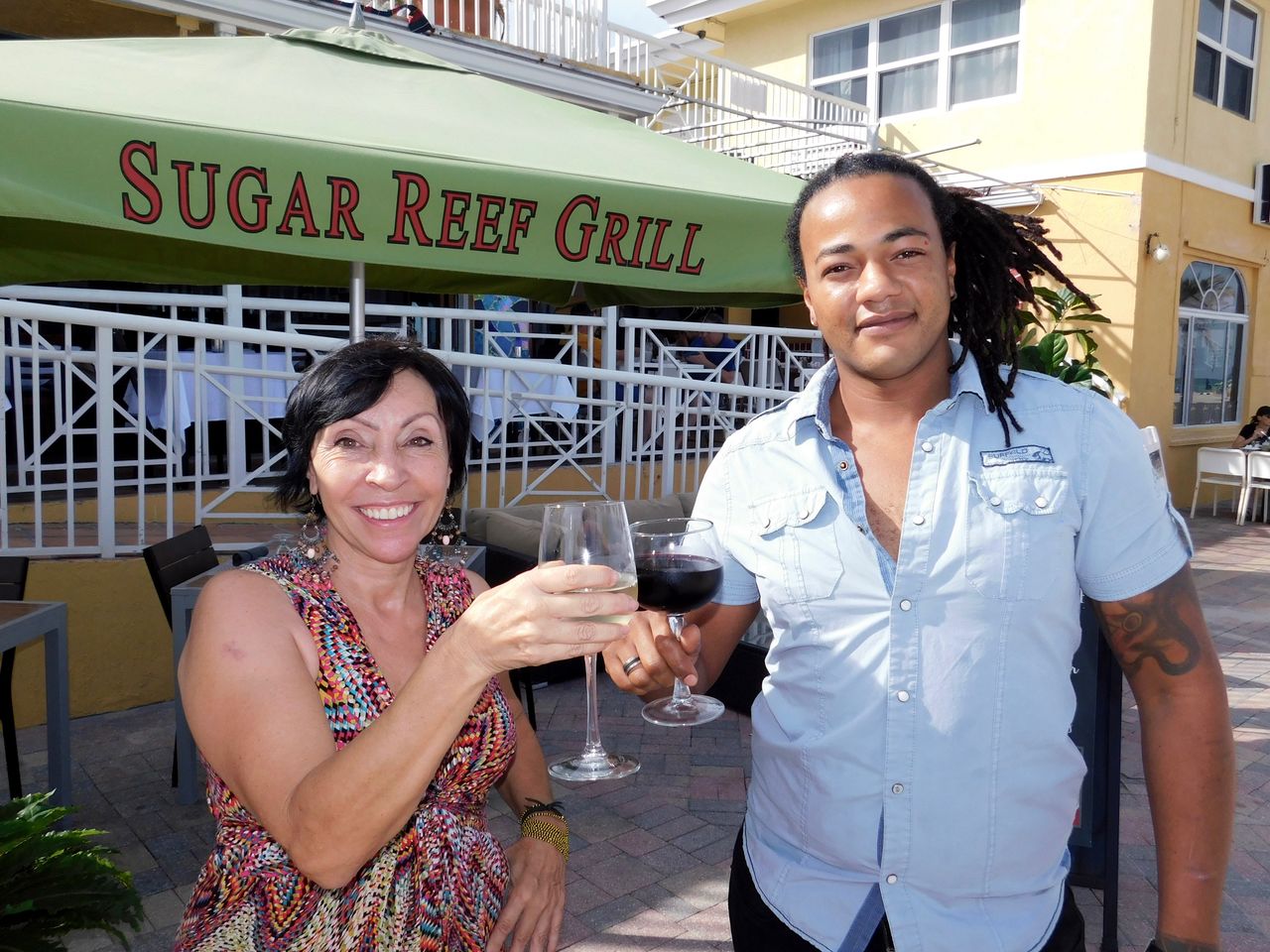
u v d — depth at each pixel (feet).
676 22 45.16
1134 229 34.50
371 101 8.45
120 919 5.18
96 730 13.85
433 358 4.92
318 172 6.65
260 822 4.00
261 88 8.03
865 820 4.42
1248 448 36.14
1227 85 38.45
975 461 4.38
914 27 39.19
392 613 4.95
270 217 6.56
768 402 27.09
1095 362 27.89
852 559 4.50
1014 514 4.28
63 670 10.09
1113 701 8.70
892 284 4.25
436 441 4.74
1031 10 35.96
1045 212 36.50
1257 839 11.23
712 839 10.93
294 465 4.75
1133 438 4.38
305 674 4.24
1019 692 4.27
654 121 31.86
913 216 4.29
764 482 4.82
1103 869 8.84
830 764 4.49
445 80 9.60
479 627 3.35
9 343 20.17
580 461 25.20
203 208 6.36
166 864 10.09
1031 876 4.40
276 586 4.47
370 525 4.60
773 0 41.86
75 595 14.17
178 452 18.11
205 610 4.31
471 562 12.96
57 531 16.35
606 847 10.74
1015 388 4.55
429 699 3.44
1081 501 4.32
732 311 40.32
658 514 20.25
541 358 28.19
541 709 15.14
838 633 4.50
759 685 14.17
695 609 4.77
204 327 14.69
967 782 4.28
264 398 17.06
